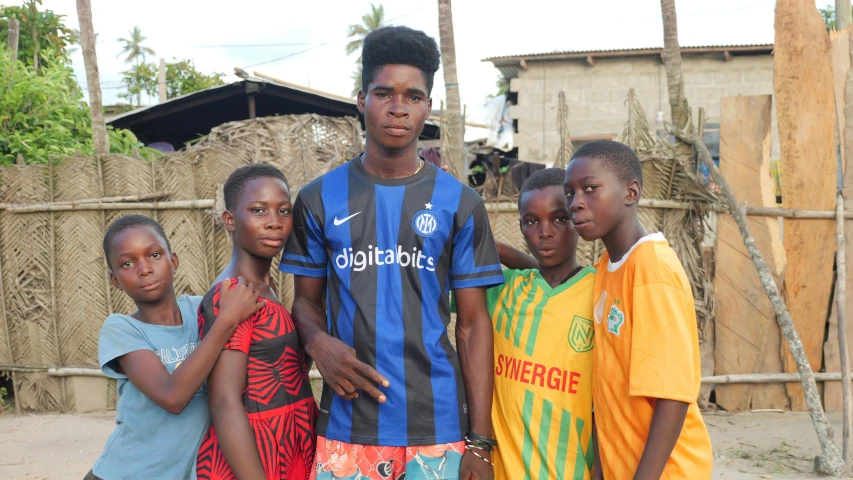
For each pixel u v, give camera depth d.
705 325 5.26
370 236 2.15
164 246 2.45
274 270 5.34
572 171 2.05
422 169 2.24
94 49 6.35
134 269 2.38
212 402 2.12
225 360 2.12
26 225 5.82
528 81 15.61
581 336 2.27
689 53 14.74
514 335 2.36
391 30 2.14
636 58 15.09
